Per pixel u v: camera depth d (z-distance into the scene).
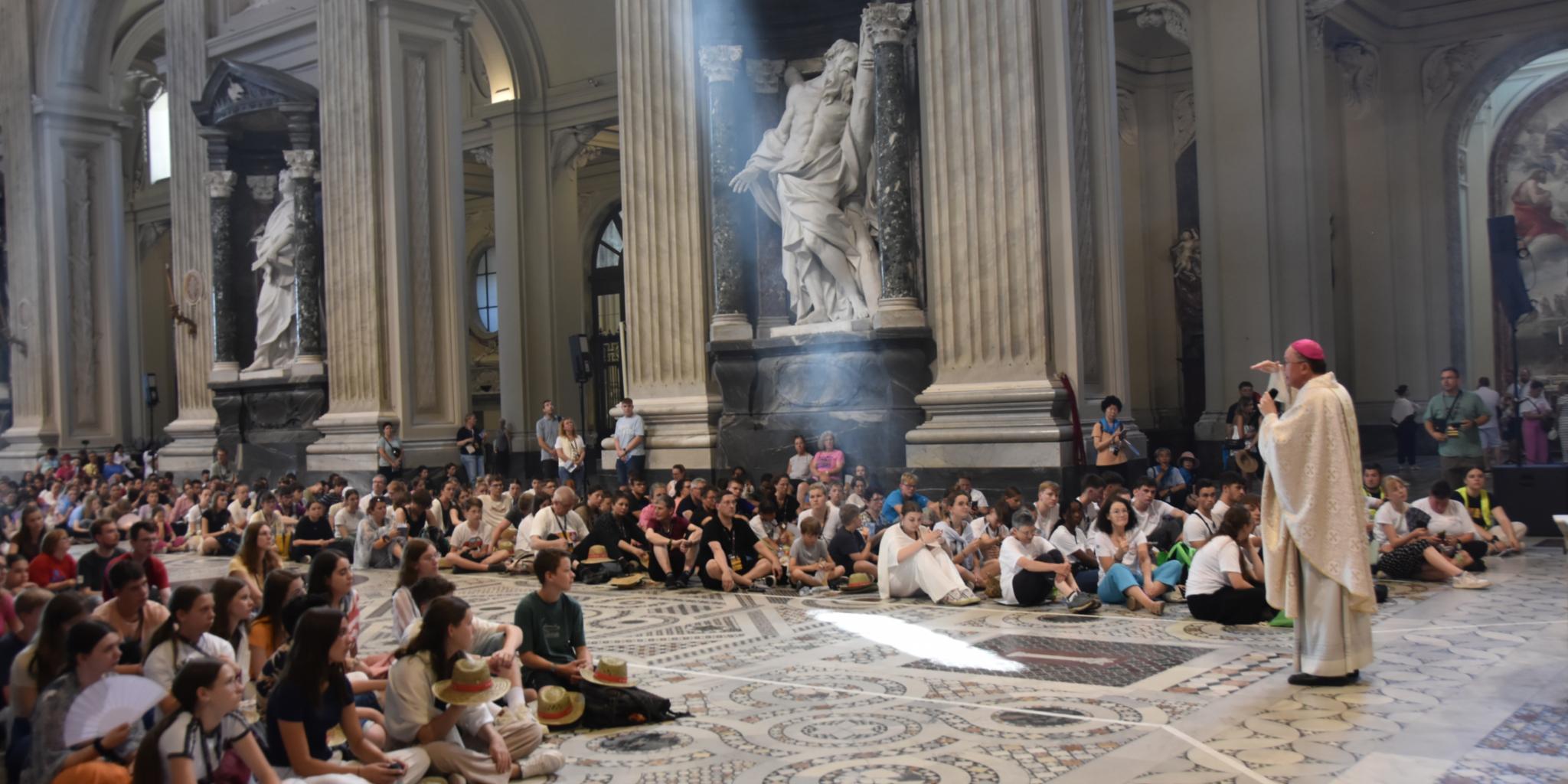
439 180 17.56
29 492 18.05
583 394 19.98
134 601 6.05
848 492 11.64
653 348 14.34
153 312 31.66
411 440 17.05
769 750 5.30
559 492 11.63
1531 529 11.29
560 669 5.87
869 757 5.10
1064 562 8.79
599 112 21.02
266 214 20.31
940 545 9.38
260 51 19.73
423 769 4.86
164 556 15.21
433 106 17.58
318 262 18.77
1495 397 16.02
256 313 20.09
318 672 4.59
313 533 13.62
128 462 22.91
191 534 15.80
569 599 6.15
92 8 24.72
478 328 29.86
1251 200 15.41
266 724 4.92
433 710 4.99
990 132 11.80
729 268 13.88
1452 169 19.00
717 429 13.94
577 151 21.91
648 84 14.30
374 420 16.91
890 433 12.66
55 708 4.41
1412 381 19.00
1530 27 18.48
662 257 14.24
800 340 13.27
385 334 17.17
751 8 13.86
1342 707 5.55
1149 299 21.17
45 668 4.84
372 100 17.12
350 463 16.95
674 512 11.00
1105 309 12.06
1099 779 4.66
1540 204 21.77
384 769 4.70
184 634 5.20
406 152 17.28
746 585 10.32
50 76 24.55
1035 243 11.57
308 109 18.56
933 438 11.98
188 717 4.07
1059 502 11.15
